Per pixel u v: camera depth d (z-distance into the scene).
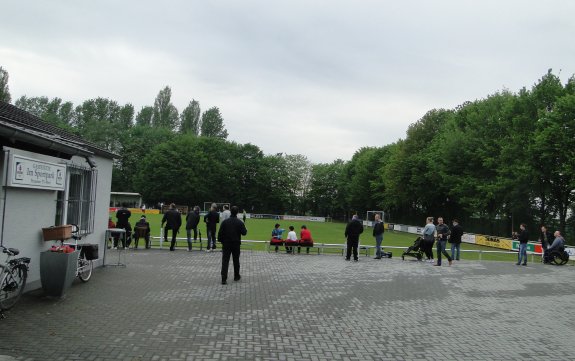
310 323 8.46
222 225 12.43
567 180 36.09
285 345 7.07
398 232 58.69
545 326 8.88
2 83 72.88
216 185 94.56
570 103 34.19
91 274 13.08
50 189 10.94
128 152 97.75
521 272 17.39
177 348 6.70
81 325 7.71
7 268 8.15
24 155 10.09
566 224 39.47
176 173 89.31
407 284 13.41
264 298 10.54
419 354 6.90
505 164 39.97
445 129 52.91
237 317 8.67
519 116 39.88
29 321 7.82
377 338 7.67
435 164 49.81
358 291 11.95
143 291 10.82
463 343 7.57
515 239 31.94
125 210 20.25
